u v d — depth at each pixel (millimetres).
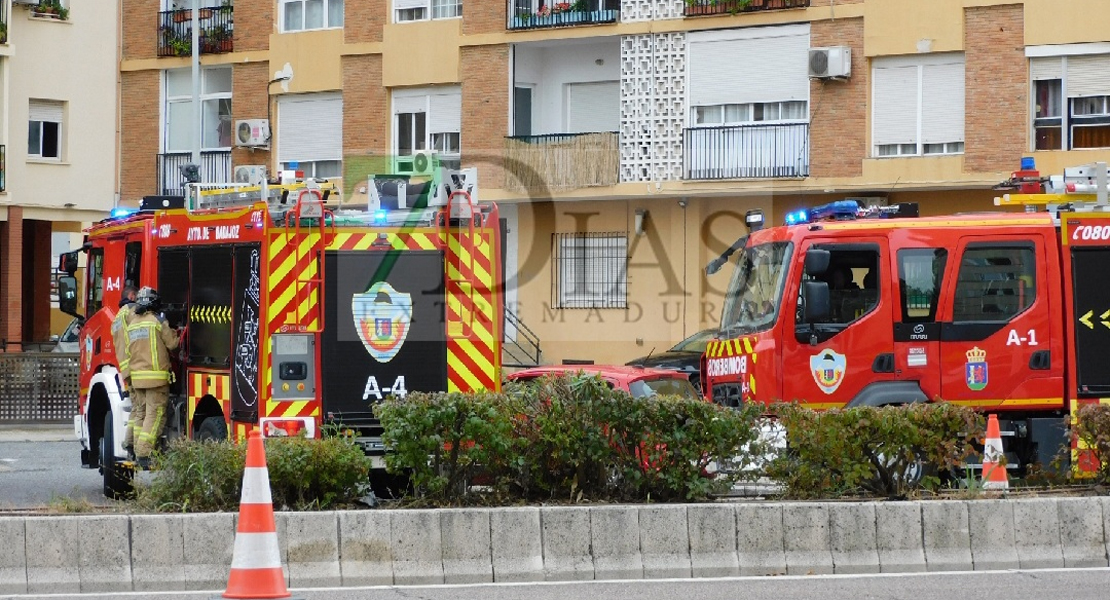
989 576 11594
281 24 38750
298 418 14398
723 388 16641
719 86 33469
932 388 15742
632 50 34469
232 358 14859
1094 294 15836
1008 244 15922
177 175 39844
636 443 12422
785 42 32656
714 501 12414
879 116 31641
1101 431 13188
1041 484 13648
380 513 11609
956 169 30609
